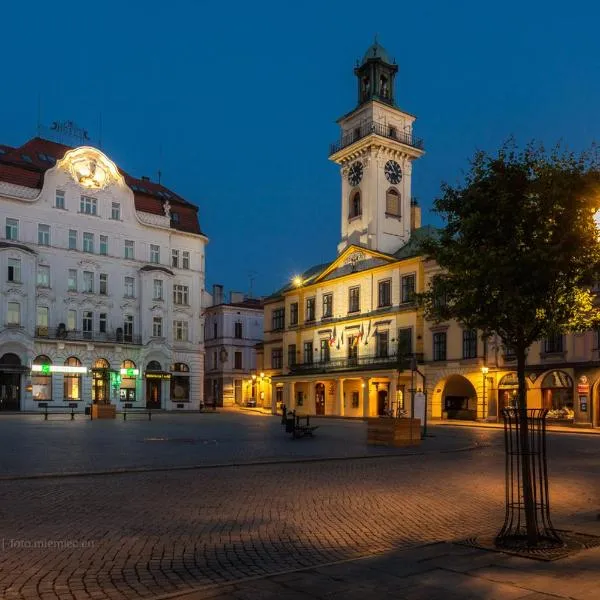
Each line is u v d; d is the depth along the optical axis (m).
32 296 58.09
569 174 8.66
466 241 9.04
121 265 64.75
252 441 25.73
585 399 40.06
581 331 9.23
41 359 58.56
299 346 67.31
